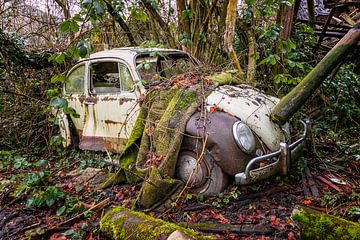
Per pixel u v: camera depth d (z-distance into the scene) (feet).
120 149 14.20
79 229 9.30
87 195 11.85
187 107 11.28
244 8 19.47
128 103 13.57
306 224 8.04
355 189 11.23
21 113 19.97
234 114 10.96
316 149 15.20
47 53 22.49
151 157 11.14
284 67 19.24
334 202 10.23
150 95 12.66
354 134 19.13
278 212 9.82
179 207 10.37
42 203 10.87
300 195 10.90
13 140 19.25
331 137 17.71
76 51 11.39
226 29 18.06
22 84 20.99
